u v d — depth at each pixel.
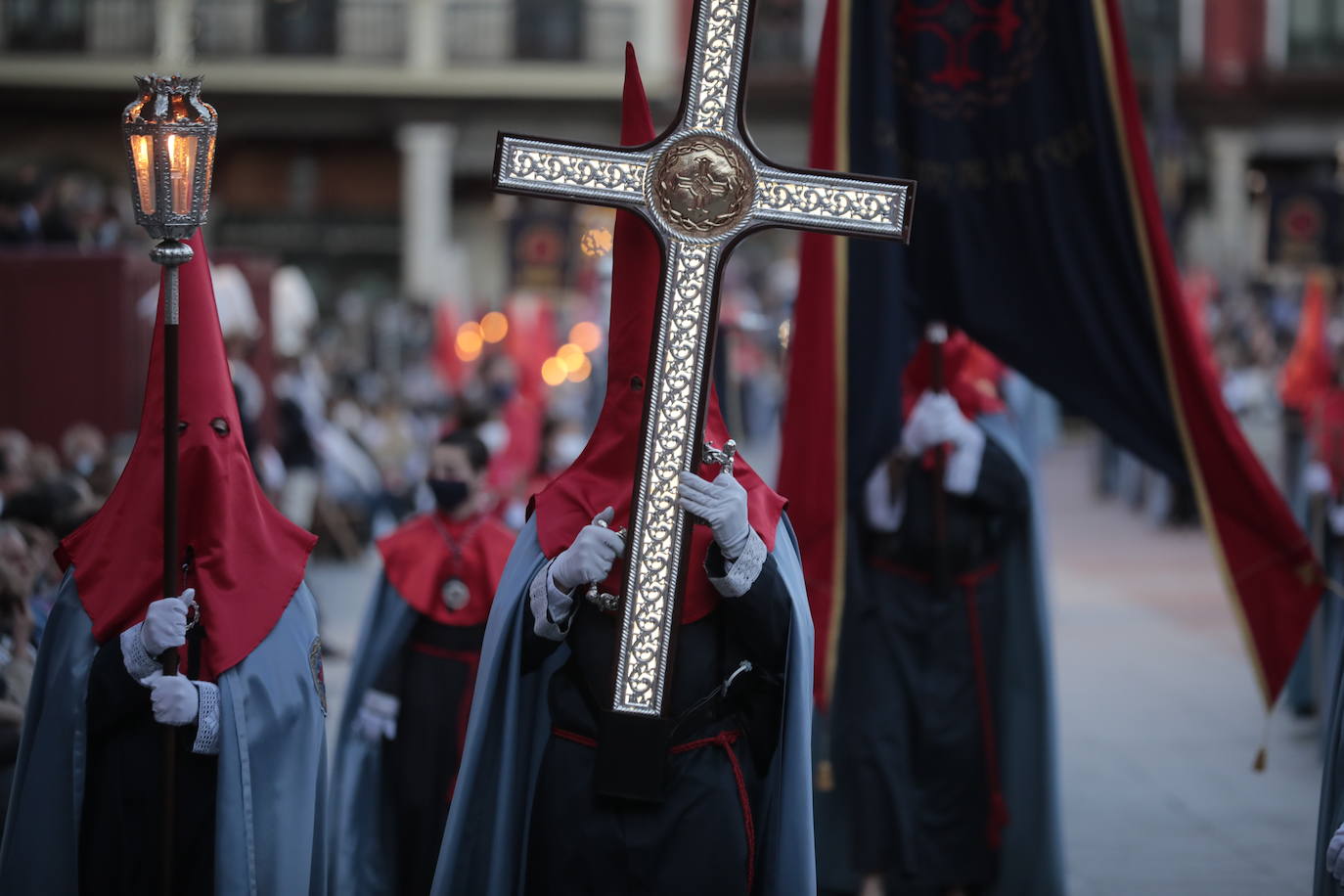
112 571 14.38
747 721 14.09
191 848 14.27
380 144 113.12
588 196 13.44
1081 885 22.73
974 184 20.45
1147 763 29.80
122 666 14.01
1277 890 22.55
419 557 21.33
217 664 14.20
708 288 13.37
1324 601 32.59
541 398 52.19
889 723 21.30
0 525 20.16
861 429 19.86
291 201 113.00
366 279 113.69
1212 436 19.97
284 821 14.38
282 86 109.31
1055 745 21.78
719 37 13.43
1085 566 55.78
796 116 112.56
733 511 13.28
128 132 13.46
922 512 21.47
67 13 107.88
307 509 51.00
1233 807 26.89
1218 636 42.81
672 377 13.34
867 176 13.49
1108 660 39.53
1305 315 38.03
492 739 14.39
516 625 14.16
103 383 42.84
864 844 21.19
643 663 13.28
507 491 35.66
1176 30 113.00
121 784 14.20
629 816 13.38
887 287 19.94
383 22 110.62
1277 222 57.78
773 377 86.06
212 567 14.41
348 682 21.45
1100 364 20.25
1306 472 33.72
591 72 110.56
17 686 18.19
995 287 20.52
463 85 110.12
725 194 13.38
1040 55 20.14
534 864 13.86
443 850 14.19
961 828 21.38
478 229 115.81
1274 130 113.25
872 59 20.06
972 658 21.44
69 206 48.03
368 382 69.81
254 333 43.19
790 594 13.88
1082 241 20.16
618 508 13.94
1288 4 112.88
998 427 22.14
